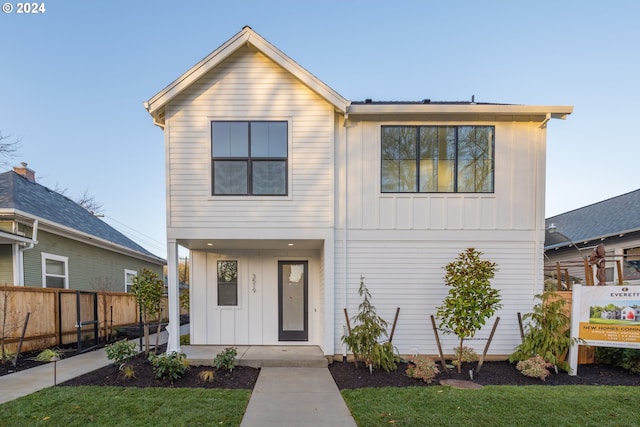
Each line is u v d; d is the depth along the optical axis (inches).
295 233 302.4
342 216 309.7
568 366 254.7
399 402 199.8
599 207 585.6
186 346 342.3
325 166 306.0
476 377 250.4
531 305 309.4
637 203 497.7
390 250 310.8
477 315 247.4
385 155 315.6
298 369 273.3
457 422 173.2
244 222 300.5
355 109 303.6
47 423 167.0
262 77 305.6
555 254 542.6
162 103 295.0
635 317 247.9
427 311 308.7
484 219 314.3
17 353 286.8
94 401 195.2
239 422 173.3
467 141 318.7
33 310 330.6
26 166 565.3
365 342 265.1
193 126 301.3
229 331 353.7
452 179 316.2
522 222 314.7
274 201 302.4
